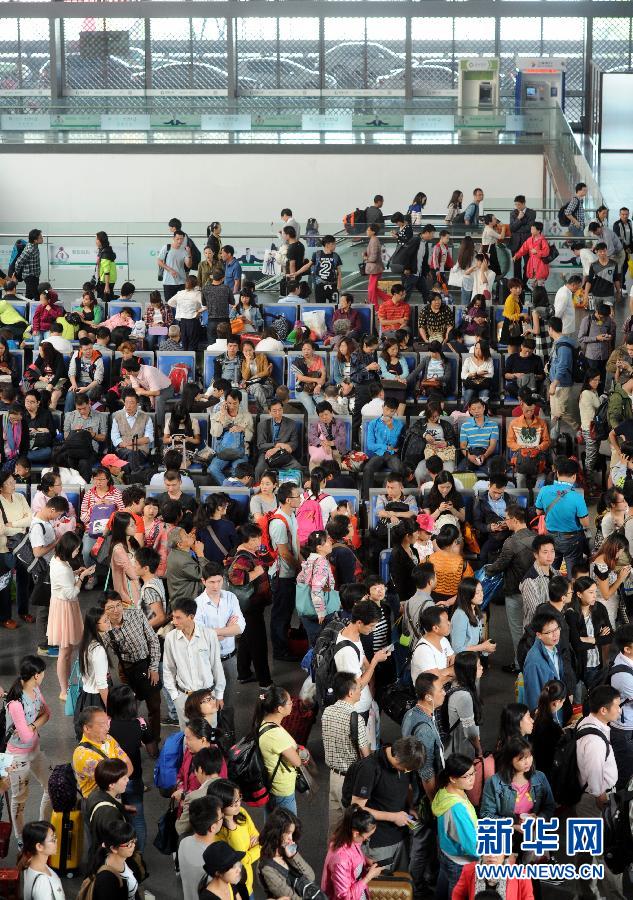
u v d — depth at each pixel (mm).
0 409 17250
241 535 11633
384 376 18469
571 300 19719
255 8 33781
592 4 34406
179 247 23000
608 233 22875
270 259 24375
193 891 7387
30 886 7535
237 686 12203
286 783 8414
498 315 21438
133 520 11750
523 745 8016
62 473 15273
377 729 9828
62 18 33812
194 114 30516
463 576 11469
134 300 24781
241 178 30641
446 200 30500
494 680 12312
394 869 8164
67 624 11555
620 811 8500
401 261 22906
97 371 18406
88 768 8367
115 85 34250
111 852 7426
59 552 11500
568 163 27656
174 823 8320
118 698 9008
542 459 15828
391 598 11625
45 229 25281
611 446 16906
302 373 18422
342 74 34312
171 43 34031
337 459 16328
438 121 30375
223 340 19344
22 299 22406
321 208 30703
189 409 16953
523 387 18672
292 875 7320
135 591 10789
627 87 35469
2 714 9336
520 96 33500
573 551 12922
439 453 15984
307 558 11531
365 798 7961
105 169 30625
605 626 10523
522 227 23875
